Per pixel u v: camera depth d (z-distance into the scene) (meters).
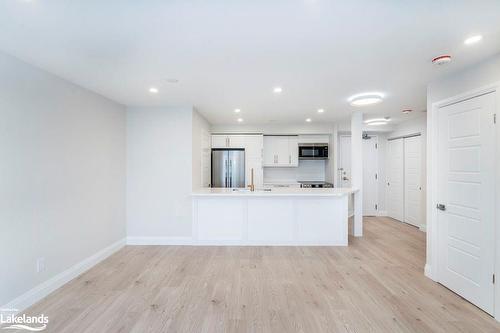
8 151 2.17
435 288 2.69
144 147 4.13
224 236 4.19
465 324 2.09
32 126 2.40
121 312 2.25
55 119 2.68
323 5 1.51
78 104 3.03
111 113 3.71
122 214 4.03
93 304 2.38
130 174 4.14
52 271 2.63
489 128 2.24
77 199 3.01
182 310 2.28
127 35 1.87
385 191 6.48
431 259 2.90
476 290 2.35
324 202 4.16
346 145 6.37
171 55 2.21
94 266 3.27
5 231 2.15
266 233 4.18
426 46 2.04
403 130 5.74
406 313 2.24
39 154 2.48
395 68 2.49
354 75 2.70
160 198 4.15
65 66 2.44
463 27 1.75
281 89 3.19
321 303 2.40
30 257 2.37
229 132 5.88
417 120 5.27
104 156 3.55
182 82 2.93
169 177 4.14
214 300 2.45
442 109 2.77
